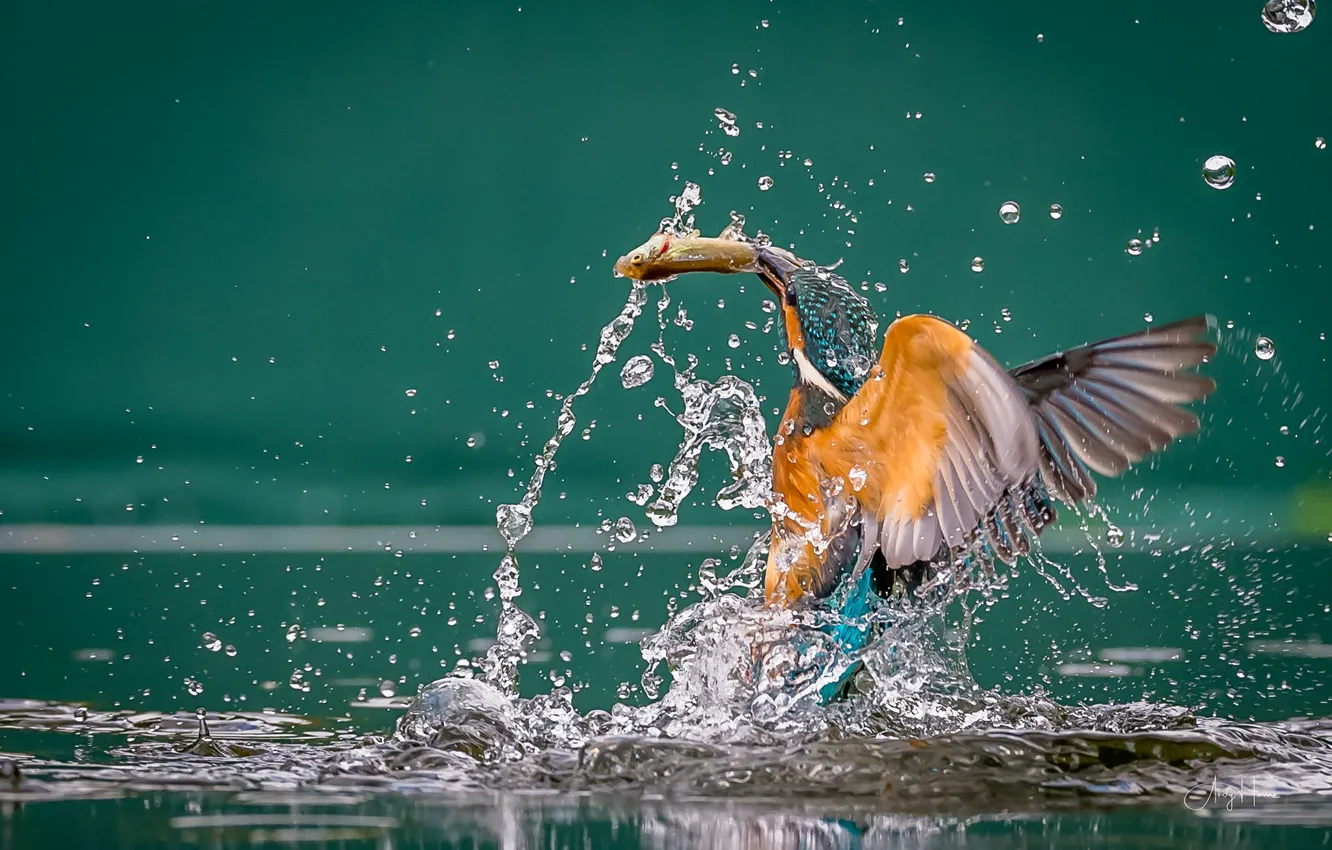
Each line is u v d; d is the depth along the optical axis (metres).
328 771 3.24
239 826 2.63
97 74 18.92
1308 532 14.54
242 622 6.90
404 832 2.58
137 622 6.84
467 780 3.14
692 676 4.13
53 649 5.88
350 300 19.00
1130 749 3.29
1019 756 3.24
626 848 2.43
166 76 19.22
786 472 4.22
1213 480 16.03
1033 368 4.38
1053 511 4.36
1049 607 7.70
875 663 4.20
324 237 19.06
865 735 3.57
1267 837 2.53
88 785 3.09
